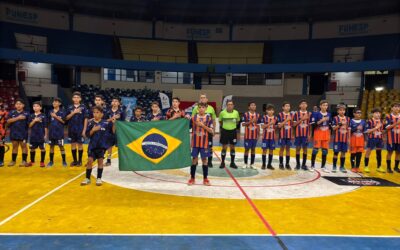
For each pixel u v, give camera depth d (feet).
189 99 83.56
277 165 34.91
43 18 112.37
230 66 105.50
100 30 119.96
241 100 112.88
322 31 119.14
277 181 26.61
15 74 102.83
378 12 111.86
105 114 30.32
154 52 121.19
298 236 14.85
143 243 13.66
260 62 120.37
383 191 23.91
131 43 120.88
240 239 14.33
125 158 23.63
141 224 15.92
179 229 15.35
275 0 115.34
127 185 24.09
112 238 14.12
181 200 20.31
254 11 121.90
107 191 22.17
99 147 23.72
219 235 14.73
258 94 112.98
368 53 112.57
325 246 13.82
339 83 107.65
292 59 119.24
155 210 18.19
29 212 17.33
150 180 26.07
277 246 13.69
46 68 104.99
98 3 116.37
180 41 124.77
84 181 23.89
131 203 19.44
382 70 94.32
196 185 24.58
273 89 112.06
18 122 30.22
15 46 107.04
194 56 122.31
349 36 116.06
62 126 30.78
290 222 16.71
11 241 13.60
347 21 116.06
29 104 97.45
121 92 100.89
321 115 31.32
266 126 31.71
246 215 17.65
